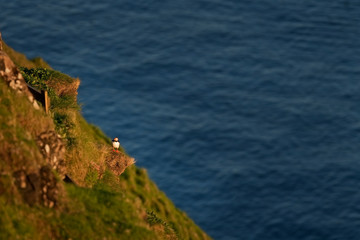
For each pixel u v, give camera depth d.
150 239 67.56
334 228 147.12
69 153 81.50
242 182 158.75
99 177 86.75
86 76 186.62
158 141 168.12
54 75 99.31
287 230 146.50
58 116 86.88
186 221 112.25
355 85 196.25
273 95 189.75
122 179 101.38
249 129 176.00
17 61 119.00
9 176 57.97
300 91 192.38
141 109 178.00
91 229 62.97
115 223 66.38
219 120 178.25
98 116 172.50
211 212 150.00
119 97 180.88
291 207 152.50
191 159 164.50
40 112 71.62
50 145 70.62
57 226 60.03
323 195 156.50
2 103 65.81
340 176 162.12
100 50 199.12
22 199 58.50
